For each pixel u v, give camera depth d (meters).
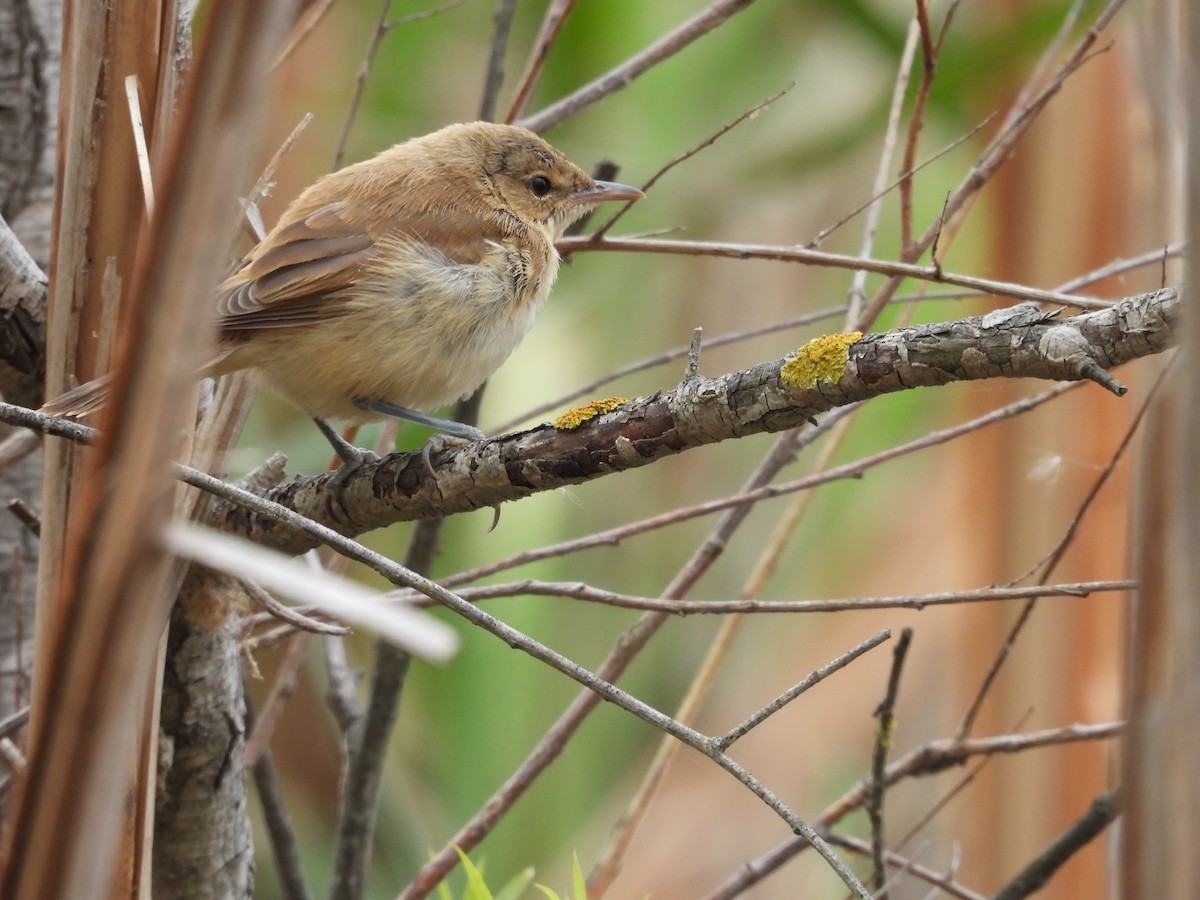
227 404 6.61
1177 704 2.69
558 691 12.97
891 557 13.89
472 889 6.75
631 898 12.66
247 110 2.55
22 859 2.73
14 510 6.71
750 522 14.72
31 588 8.84
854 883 4.83
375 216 9.02
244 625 7.38
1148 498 3.02
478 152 9.77
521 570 13.00
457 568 13.08
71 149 5.34
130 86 5.23
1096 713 9.66
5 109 8.36
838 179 14.83
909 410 14.09
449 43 13.59
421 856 12.89
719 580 14.56
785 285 15.02
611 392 14.16
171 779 7.27
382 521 7.38
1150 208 4.88
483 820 8.05
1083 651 9.75
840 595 13.97
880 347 5.70
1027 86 8.49
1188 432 2.65
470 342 9.14
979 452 10.37
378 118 13.42
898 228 14.38
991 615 10.08
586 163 13.80
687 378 6.34
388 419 9.41
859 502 14.23
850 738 13.53
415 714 12.95
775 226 15.06
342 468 7.51
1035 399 8.00
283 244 8.70
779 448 8.58
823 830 8.41
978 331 5.45
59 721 2.69
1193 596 2.65
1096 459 9.90
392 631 2.51
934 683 13.45
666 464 15.20
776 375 5.97
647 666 14.18
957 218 8.30
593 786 13.14
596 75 13.56
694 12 13.88
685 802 13.32
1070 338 5.18
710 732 13.81
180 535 2.65
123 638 2.67
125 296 5.38
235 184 2.57
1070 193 10.31
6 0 8.34
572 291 14.38
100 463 2.66
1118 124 10.12
